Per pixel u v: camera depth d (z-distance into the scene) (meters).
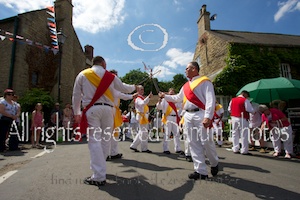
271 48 14.34
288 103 9.74
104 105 3.05
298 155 5.45
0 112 6.08
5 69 11.57
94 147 2.90
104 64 3.35
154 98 30.78
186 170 3.67
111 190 2.65
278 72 13.88
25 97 10.15
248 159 5.01
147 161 4.49
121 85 3.34
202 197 2.44
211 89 3.18
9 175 3.41
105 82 3.09
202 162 3.19
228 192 2.62
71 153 5.59
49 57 13.53
